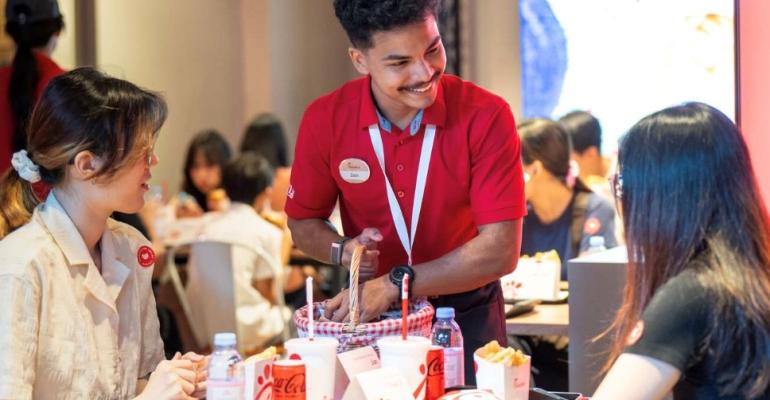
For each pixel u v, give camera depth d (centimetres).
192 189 665
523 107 531
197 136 665
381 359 206
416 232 254
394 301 237
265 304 544
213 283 534
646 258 190
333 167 256
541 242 409
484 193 246
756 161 323
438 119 245
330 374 200
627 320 193
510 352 207
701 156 187
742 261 182
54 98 210
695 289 180
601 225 404
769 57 322
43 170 213
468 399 197
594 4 502
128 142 209
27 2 448
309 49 831
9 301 199
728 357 179
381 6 224
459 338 225
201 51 775
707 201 186
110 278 223
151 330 236
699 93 428
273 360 204
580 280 276
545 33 520
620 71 482
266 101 795
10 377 195
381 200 254
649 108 470
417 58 228
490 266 243
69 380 207
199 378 212
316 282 625
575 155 469
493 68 620
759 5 322
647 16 465
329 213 271
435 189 250
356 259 225
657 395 178
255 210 565
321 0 841
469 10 623
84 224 217
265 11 791
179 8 757
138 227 449
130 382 225
